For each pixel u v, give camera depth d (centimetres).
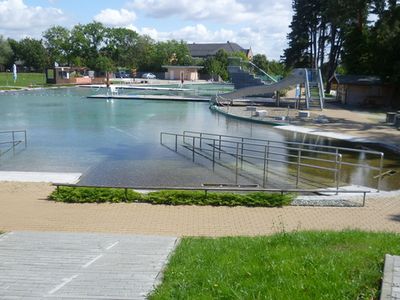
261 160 1869
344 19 5078
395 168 1794
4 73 10794
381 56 4416
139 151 2019
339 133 2691
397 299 411
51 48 11369
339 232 771
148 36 11756
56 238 751
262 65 9438
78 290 495
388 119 3225
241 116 3428
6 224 959
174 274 523
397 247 602
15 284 514
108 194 1159
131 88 6869
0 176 1470
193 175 1580
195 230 934
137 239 745
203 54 14662
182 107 4341
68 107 4103
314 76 4331
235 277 488
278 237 689
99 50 11244
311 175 1625
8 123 2939
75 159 1827
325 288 442
